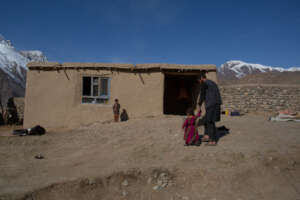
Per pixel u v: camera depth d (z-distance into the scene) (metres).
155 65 11.36
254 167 4.09
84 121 11.38
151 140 6.20
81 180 3.76
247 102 14.98
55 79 11.66
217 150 4.89
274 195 3.41
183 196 3.50
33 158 5.60
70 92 11.56
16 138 7.86
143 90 11.48
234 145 5.25
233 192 3.52
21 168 4.70
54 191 3.54
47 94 11.60
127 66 11.47
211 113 5.27
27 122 11.47
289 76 42.53
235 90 15.51
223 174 3.91
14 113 17.05
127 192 3.63
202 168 4.09
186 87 14.70
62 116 11.45
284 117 9.36
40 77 11.70
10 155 5.88
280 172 3.99
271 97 14.61
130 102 11.45
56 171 4.41
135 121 9.98
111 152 5.55
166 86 14.89
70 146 6.67
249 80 44.41
